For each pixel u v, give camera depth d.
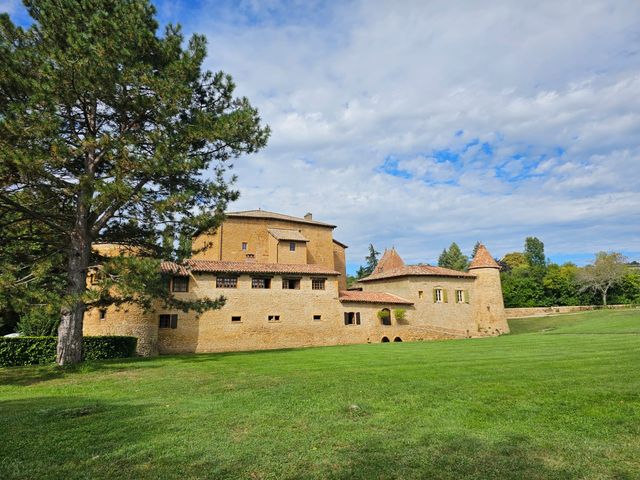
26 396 12.05
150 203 19.20
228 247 45.34
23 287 15.23
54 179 16.48
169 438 7.25
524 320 58.03
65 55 15.99
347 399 10.05
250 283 35.22
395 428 7.61
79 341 18.27
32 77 16.14
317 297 37.84
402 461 6.06
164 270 29.91
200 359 21.66
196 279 33.38
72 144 17.58
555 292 73.50
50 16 17.28
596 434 7.05
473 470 5.72
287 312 36.12
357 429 7.59
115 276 17.59
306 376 14.02
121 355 25.56
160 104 18.11
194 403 10.22
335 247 55.78
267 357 22.16
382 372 14.28
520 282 73.19
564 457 6.11
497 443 6.71
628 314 51.09
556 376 12.34
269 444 6.87
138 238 21.20
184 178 20.44
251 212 49.41
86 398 11.35
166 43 18.80
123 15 17.81
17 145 15.33
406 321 42.75
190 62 18.72
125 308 28.05
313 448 6.66
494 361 16.45
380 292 46.88
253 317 34.62
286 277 36.97
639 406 8.68
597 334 30.77
